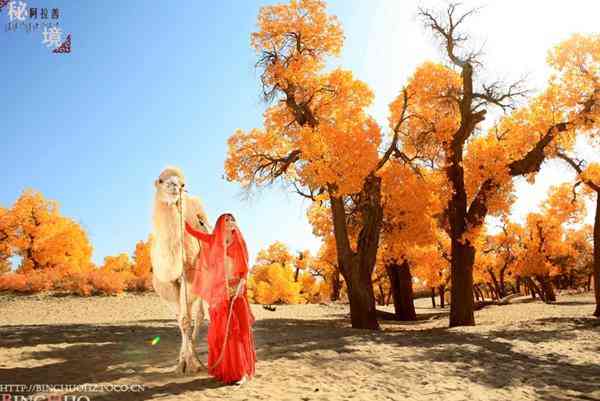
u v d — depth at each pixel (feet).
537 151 60.23
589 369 28.22
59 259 149.79
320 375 24.29
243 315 22.13
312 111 61.31
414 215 64.85
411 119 63.26
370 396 19.94
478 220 60.39
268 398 18.58
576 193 77.97
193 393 19.15
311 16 60.64
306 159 56.65
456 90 61.57
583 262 219.00
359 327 57.21
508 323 59.98
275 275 193.06
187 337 23.39
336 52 62.13
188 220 23.52
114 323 63.21
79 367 25.93
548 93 60.13
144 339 40.63
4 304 93.04
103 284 106.73
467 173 61.87
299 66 58.95
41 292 104.53
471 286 61.46
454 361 29.76
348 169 51.75
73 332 46.62
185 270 22.90
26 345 35.65
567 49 58.13
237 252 22.52
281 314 94.63
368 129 54.65
